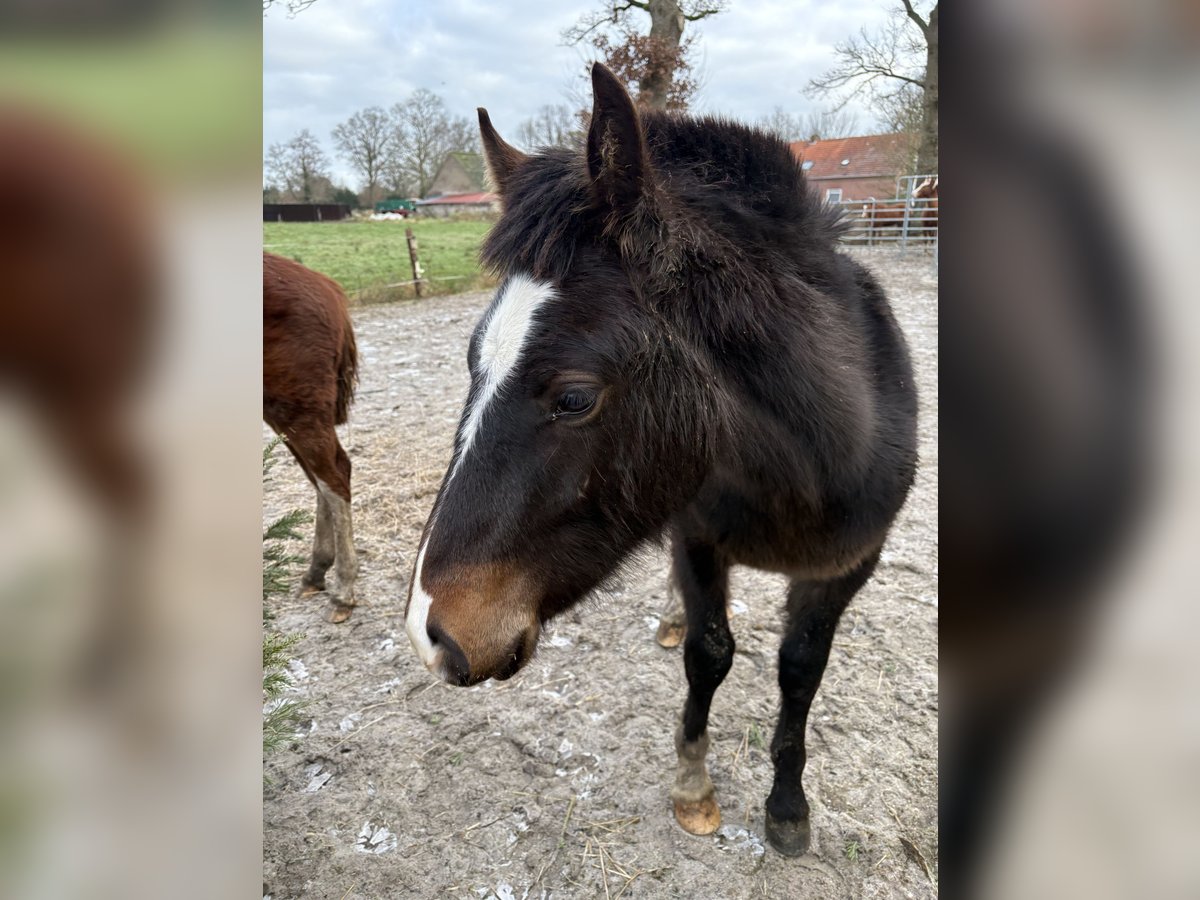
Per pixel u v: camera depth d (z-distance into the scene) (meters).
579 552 1.60
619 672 3.17
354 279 14.50
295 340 3.35
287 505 4.63
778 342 1.69
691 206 1.68
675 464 1.64
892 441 1.99
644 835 2.40
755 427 1.75
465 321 10.16
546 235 1.53
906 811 2.45
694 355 1.61
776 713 2.90
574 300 1.48
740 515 1.97
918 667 3.11
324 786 2.62
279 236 26.06
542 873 2.29
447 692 3.08
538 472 1.48
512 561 1.50
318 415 3.49
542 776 2.65
